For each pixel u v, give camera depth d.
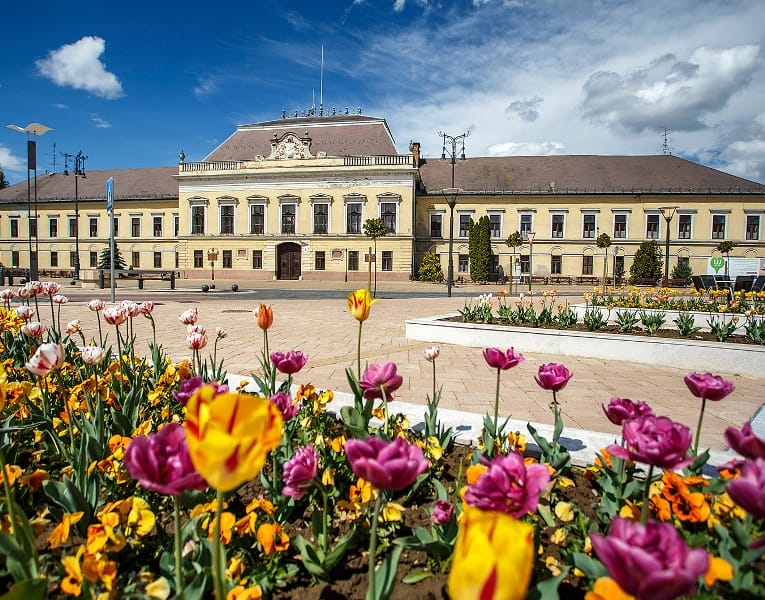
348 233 38.47
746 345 6.27
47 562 1.47
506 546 0.63
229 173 39.59
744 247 37.56
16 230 46.69
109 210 12.28
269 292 24.80
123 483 1.95
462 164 43.69
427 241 40.56
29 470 2.25
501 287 32.41
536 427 3.00
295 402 2.57
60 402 2.83
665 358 6.50
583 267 39.25
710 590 1.27
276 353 2.30
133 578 1.47
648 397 4.85
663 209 31.39
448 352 7.35
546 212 39.66
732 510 1.51
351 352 7.25
